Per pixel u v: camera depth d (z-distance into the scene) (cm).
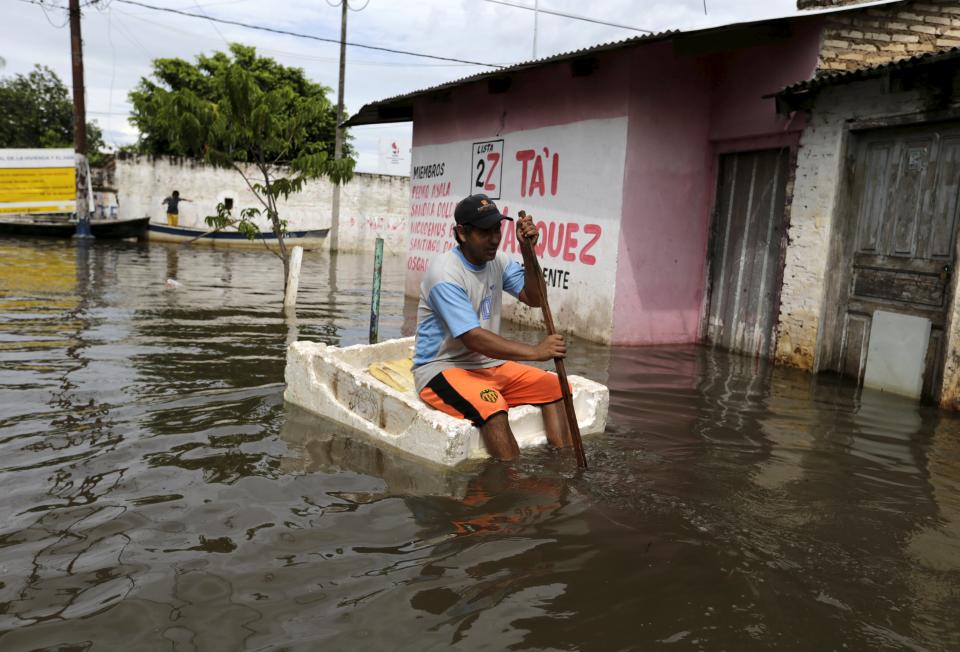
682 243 786
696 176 782
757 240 735
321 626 214
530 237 387
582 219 801
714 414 486
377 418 396
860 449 420
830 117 635
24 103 3167
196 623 214
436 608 226
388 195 2522
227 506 299
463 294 378
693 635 217
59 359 562
